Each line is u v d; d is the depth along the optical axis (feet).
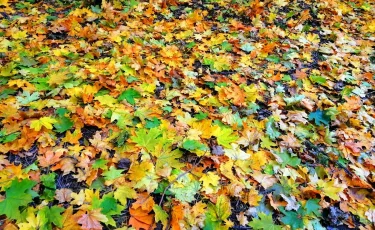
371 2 19.88
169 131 9.07
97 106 9.68
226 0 18.20
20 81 10.40
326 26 16.76
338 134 10.01
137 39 13.53
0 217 6.62
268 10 17.60
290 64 13.30
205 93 11.10
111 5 16.26
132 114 9.66
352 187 8.45
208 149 8.77
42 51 12.41
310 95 11.62
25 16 15.05
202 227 6.89
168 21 15.98
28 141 8.38
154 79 11.36
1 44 12.44
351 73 13.26
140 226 6.85
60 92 10.25
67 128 8.93
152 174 7.79
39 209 6.75
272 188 8.04
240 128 9.73
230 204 7.63
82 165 7.88
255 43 14.47
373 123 10.75
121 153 8.36
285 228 7.25
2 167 7.70
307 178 8.42
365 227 7.61
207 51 13.73
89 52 12.45
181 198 7.44
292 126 10.10
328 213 7.68
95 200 7.08
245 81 11.97
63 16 15.30
